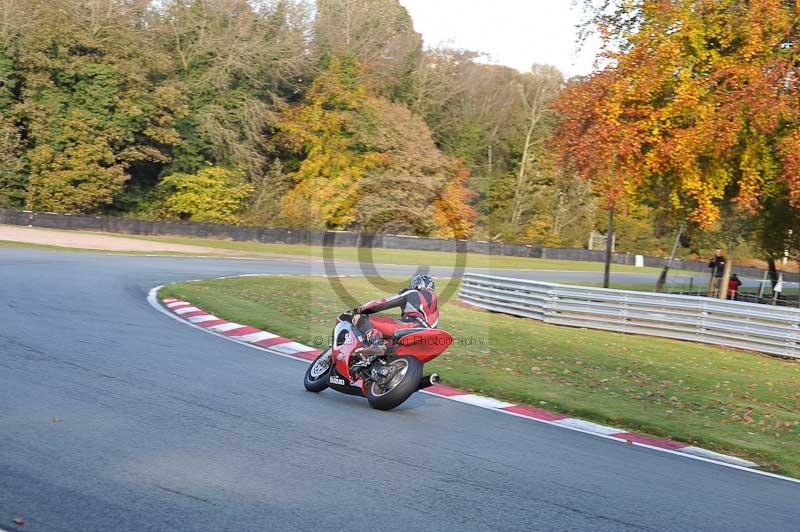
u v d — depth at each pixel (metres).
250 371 9.71
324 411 7.95
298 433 6.96
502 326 16.11
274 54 50.66
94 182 46.09
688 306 16.69
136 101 47.50
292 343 12.31
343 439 6.91
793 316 15.23
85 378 8.34
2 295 14.16
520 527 5.12
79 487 5.13
